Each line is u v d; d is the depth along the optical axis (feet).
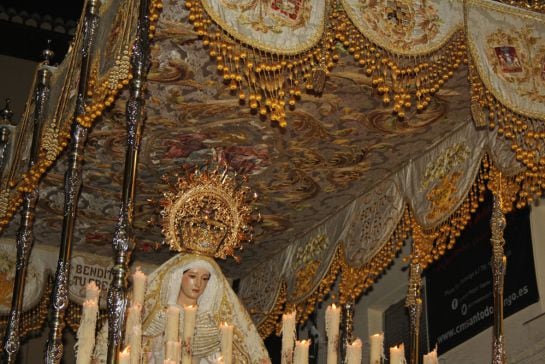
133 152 22.03
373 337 22.00
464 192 27.94
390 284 38.86
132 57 22.36
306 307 34.14
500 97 24.12
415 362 28.25
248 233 32.32
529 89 24.49
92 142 28.58
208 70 25.63
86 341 20.21
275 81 23.03
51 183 30.71
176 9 23.61
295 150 29.43
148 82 26.11
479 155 27.86
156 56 25.05
